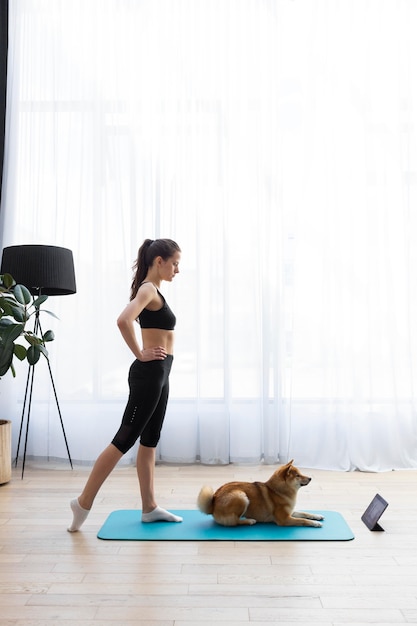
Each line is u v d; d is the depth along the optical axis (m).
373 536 2.90
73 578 2.43
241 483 3.12
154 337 3.02
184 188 4.41
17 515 3.22
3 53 4.42
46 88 4.49
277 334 4.37
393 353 4.29
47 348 4.40
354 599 2.26
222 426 4.34
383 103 4.39
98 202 4.42
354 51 4.41
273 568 2.53
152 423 3.07
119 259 4.41
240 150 4.41
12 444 4.41
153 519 3.08
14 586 2.36
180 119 4.43
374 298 4.33
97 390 4.37
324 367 4.32
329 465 4.29
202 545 2.78
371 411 4.26
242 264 4.40
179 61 4.45
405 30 4.40
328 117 4.39
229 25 4.45
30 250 3.87
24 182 4.47
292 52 4.45
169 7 4.47
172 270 3.07
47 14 4.50
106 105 4.45
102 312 4.40
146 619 2.11
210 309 4.38
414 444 4.32
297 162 4.41
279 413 4.39
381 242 4.36
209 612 2.16
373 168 4.36
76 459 4.34
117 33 4.46
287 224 4.42
